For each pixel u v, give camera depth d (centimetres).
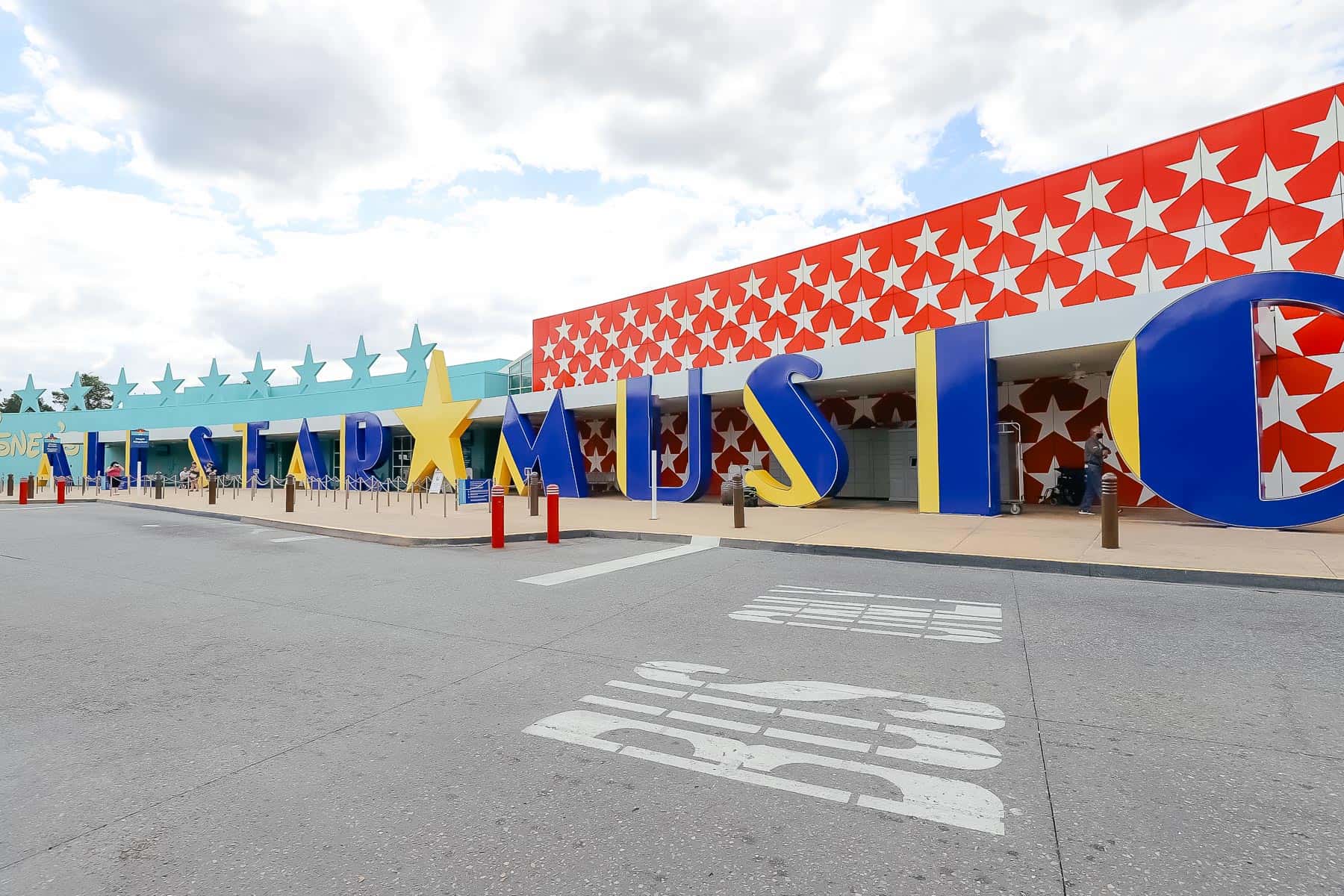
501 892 228
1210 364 1119
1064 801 283
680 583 789
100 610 686
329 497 2553
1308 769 310
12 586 825
